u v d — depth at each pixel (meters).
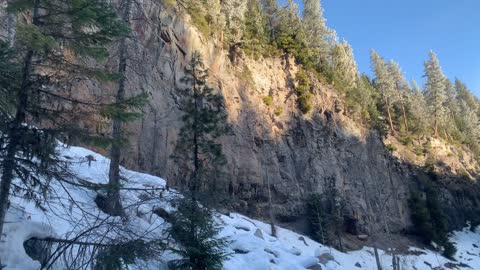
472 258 46.25
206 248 12.65
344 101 49.75
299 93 44.03
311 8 57.16
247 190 33.88
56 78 8.42
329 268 24.91
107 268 7.35
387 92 65.00
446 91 82.31
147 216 13.74
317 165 40.69
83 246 7.89
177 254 12.95
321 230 34.78
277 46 47.41
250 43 42.94
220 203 14.33
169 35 32.28
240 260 17.94
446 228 47.41
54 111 8.30
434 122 68.44
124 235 8.74
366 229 39.88
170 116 29.30
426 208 47.12
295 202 36.66
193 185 14.68
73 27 8.47
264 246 20.19
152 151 26.81
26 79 7.83
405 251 40.72
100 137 8.55
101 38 8.66
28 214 10.16
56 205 11.34
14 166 7.66
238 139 35.19
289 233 32.97
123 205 13.30
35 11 8.17
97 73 8.68
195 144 15.72
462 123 79.44
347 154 44.56
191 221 12.50
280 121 40.78
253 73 41.47
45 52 7.92
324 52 54.31
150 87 28.42
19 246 9.20
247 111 37.62
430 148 60.28
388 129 56.69
